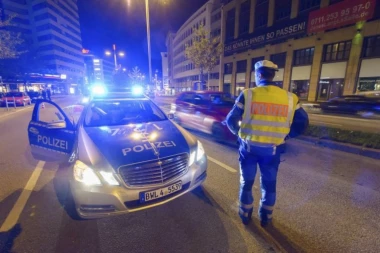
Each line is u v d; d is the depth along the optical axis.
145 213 2.48
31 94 25.77
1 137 6.38
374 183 3.26
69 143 2.95
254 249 1.94
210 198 2.81
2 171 3.70
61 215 2.44
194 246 1.98
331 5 17.36
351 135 5.52
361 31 15.75
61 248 1.95
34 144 3.27
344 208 2.59
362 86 16.33
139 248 1.95
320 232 2.16
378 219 2.37
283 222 2.32
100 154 2.21
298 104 2.01
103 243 2.01
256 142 2.02
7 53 13.75
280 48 22.86
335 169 3.83
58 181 3.31
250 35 26.50
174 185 2.27
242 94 2.08
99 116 3.42
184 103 7.64
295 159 4.39
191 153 2.53
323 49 18.72
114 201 2.04
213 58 21.44
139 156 2.20
